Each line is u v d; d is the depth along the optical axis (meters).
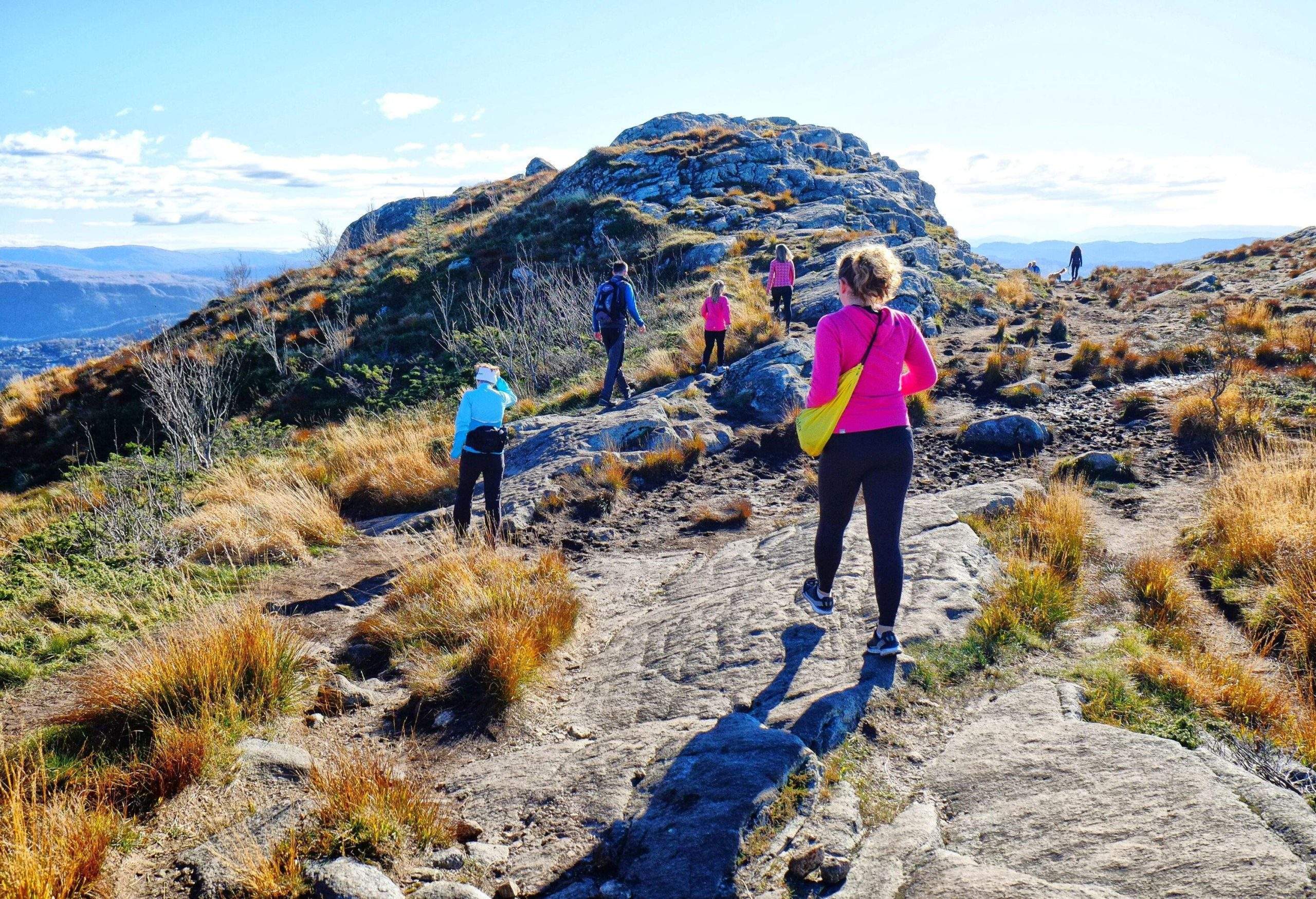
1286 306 14.45
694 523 7.33
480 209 38.75
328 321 23.97
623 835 2.65
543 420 10.92
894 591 3.46
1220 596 4.52
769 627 4.16
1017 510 5.64
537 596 5.18
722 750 2.94
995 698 3.38
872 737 3.11
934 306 16.03
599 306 11.12
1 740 3.56
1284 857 2.03
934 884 2.17
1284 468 6.09
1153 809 2.37
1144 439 8.31
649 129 45.69
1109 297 21.50
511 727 3.80
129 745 3.55
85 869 2.58
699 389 11.39
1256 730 3.00
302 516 7.73
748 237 23.38
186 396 15.69
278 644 4.29
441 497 8.67
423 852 2.75
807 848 2.45
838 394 3.28
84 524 8.09
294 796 3.07
